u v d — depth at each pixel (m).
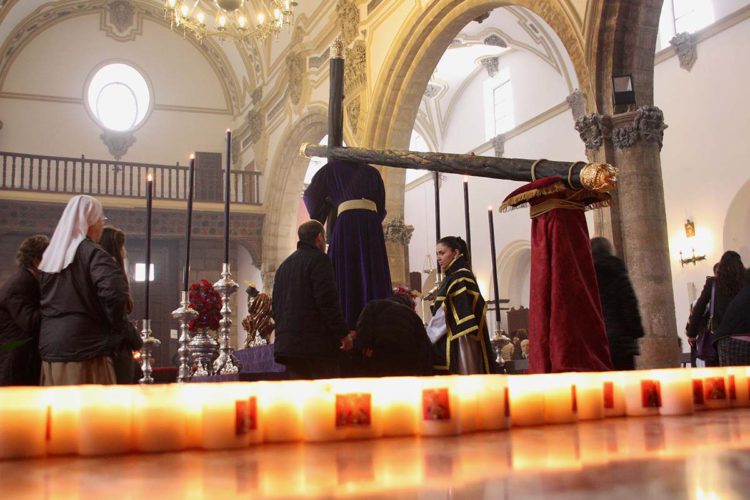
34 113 22.36
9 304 3.90
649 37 8.47
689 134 13.45
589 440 1.65
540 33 16.41
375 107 13.71
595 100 8.46
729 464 1.25
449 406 1.80
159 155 23.58
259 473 1.27
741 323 4.93
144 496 1.04
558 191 3.33
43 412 1.54
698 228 13.21
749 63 12.40
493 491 1.05
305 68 18.78
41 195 19.28
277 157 20.62
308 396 1.74
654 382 2.26
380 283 5.16
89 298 3.76
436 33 12.38
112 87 23.55
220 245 22.67
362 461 1.40
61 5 22.58
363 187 5.29
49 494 1.07
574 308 3.30
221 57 24.28
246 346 5.86
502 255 18.89
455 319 4.38
